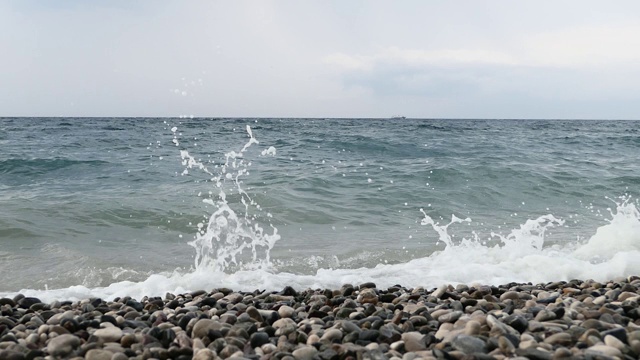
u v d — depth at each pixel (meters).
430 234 6.93
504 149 16.39
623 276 4.95
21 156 13.29
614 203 9.25
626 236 6.02
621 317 3.05
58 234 6.45
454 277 4.93
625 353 2.50
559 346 2.62
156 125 35.94
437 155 14.80
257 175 10.51
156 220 7.14
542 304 3.60
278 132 25.19
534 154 15.24
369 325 3.04
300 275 5.04
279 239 6.52
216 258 5.66
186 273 5.14
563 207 8.91
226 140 19.39
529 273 5.07
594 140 21.42
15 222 6.71
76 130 27.34
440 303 3.69
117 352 2.57
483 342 2.57
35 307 3.63
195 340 2.73
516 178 10.45
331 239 6.57
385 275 4.96
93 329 2.98
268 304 3.69
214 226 6.94
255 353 2.64
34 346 2.72
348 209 8.12
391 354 2.55
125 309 3.51
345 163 12.66
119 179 10.30
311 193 8.98
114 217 7.20
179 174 10.81
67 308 3.57
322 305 3.60
